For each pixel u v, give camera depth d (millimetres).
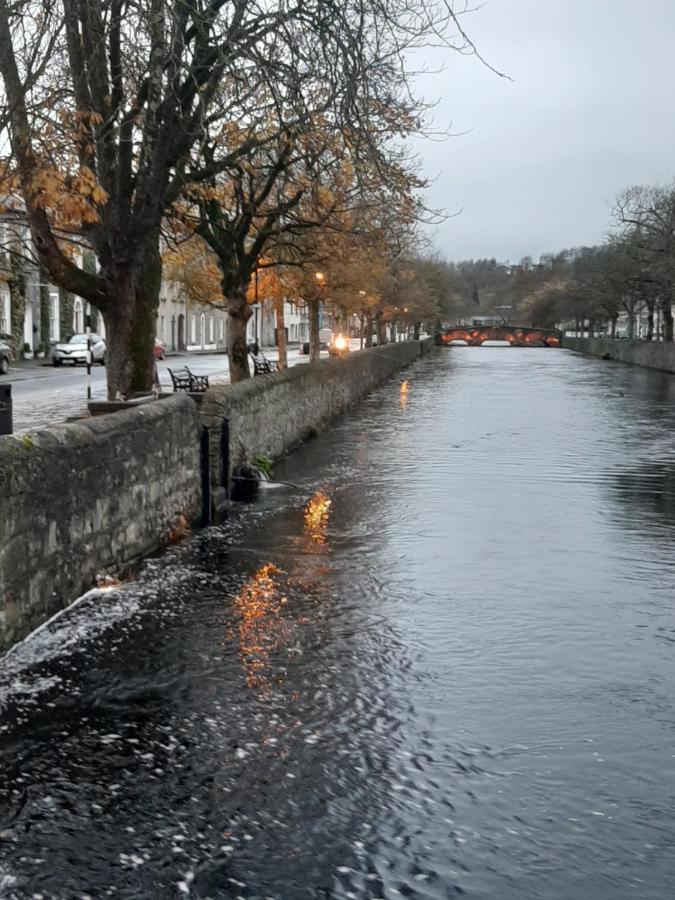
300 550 9812
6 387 12508
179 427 10391
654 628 7336
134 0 11031
